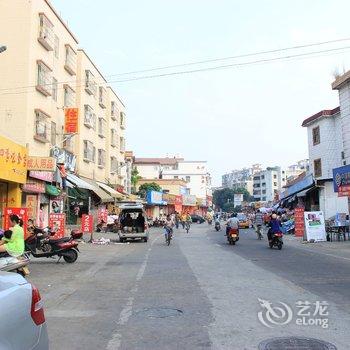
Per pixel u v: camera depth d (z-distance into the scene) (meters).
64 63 29.78
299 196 39.47
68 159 29.41
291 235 31.48
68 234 25.03
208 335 5.93
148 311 7.41
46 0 26.14
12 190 21.05
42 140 25.09
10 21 24.09
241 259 15.42
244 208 104.19
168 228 23.34
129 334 6.06
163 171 109.44
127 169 57.41
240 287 9.55
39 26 25.27
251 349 5.31
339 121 34.31
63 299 8.70
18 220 11.80
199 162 109.56
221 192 143.25
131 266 13.84
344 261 14.68
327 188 34.34
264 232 36.16
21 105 23.53
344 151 29.75
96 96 38.84
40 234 15.22
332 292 8.91
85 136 35.19
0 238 12.91
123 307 7.79
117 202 41.75
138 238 28.02
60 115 28.83
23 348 3.38
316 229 24.66
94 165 38.22
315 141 37.03
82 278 11.48
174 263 14.34
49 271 12.91
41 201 25.67
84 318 7.05
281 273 11.74
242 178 184.12
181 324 6.52
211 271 12.21
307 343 5.52
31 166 21.30
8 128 23.34
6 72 23.75
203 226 53.66
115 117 46.28
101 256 17.28
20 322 3.42
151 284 10.20
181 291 9.18
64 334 6.13
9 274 4.11
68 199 30.67
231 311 7.30
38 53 25.14
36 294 3.84
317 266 13.31
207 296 8.59
